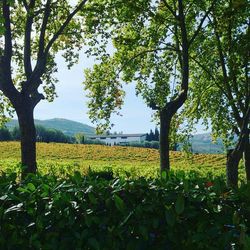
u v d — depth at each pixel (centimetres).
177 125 2931
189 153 2962
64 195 525
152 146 17288
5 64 2002
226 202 489
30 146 2022
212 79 2528
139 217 502
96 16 2244
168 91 2667
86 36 2377
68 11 2281
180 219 495
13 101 2014
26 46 2078
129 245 500
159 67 2652
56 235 522
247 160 2489
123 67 2519
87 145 9638
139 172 3250
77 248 512
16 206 535
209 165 6712
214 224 481
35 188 566
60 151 8638
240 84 2445
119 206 502
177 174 583
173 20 2325
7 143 9025
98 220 510
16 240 534
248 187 500
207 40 2636
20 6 2402
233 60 2275
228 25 2305
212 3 2195
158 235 502
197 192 503
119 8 2247
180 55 2344
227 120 2775
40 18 2367
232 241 465
